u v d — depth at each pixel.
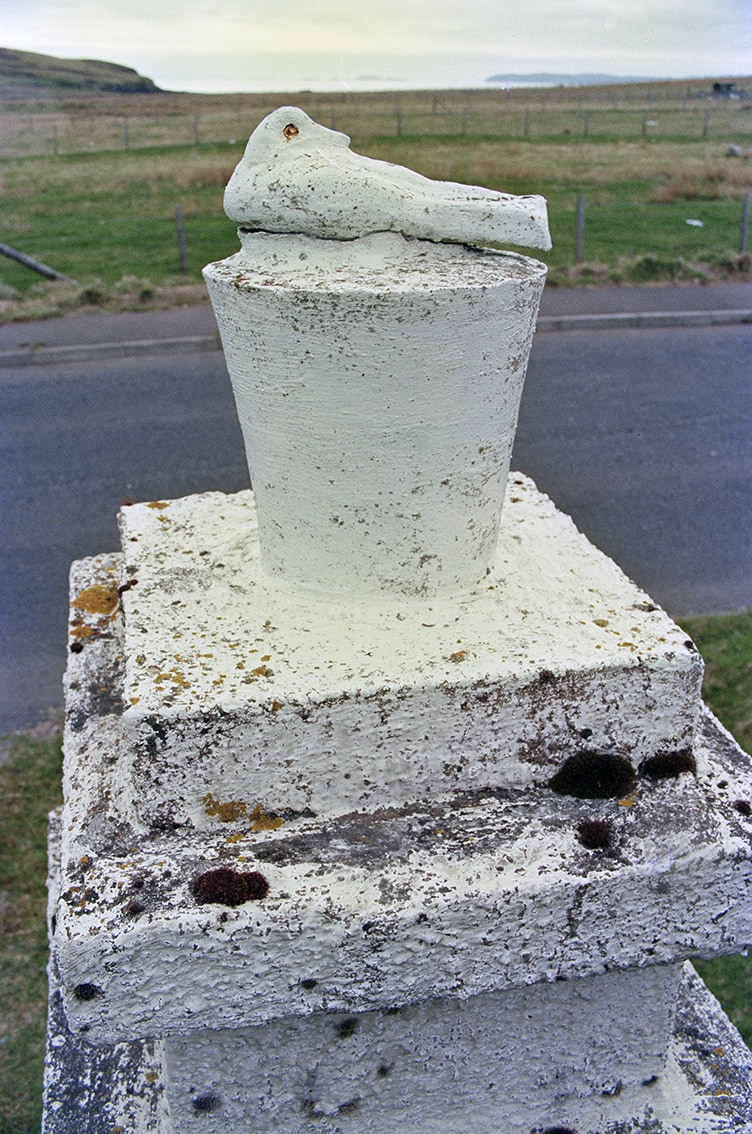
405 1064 1.75
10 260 10.65
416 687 1.55
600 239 11.15
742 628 4.26
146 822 1.58
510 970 1.53
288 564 1.79
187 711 1.51
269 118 1.60
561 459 6.19
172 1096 1.69
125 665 1.65
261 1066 1.68
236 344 1.61
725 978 2.81
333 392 1.56
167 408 7.07
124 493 5.73
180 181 14.62
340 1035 1.67
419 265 1.57
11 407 7.14
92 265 10.39
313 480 1.66
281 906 1.42
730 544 5.09
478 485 1.72
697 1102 1.93
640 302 9.24
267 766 1.58
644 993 1.78
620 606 1.79
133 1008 1.44
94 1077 2.03
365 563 1.73
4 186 14.55
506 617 1.74
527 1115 1.87
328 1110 1.76
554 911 1.50
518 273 1.57
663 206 12.73
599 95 29.34
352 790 1.62
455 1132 1.86
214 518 2.21
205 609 1.79
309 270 1.57
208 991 1.45
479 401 1.62
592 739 1.66
